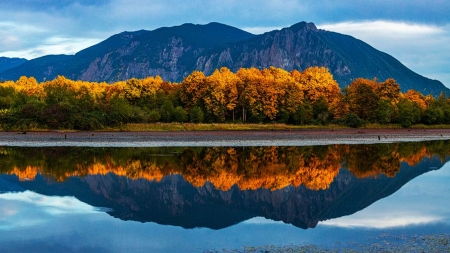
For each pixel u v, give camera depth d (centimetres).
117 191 3108
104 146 6303
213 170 4175
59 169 4106
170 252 1784
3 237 1973
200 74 11850
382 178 3809
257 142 6994
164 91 12700
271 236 2016
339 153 5666
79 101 9538
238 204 2773
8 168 4138
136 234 2052
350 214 2517
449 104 12975
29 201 2731
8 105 10388
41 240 1938
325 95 12438
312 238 1964
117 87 13362
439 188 3359
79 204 2683
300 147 6378
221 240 1953
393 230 2092
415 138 8281
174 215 2456
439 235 1969
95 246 1866
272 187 3356
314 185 3453
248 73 12988
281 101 11400
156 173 3959
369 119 10988
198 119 10856
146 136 7544
